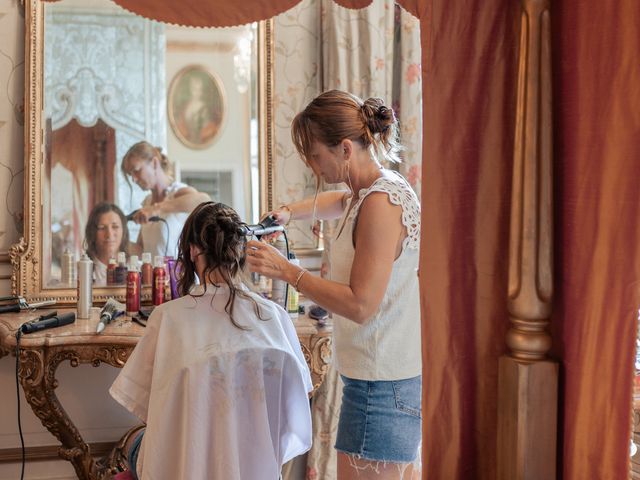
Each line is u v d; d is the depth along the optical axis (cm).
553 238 83
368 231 143
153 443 155
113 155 264
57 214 259
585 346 79
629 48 74
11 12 259
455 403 91
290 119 281
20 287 255
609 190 76
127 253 266
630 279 74
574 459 81
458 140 89
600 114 77
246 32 272
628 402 75
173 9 146
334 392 266
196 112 270
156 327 162
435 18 88
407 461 154
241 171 274
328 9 271
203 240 164
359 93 267
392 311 150
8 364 268
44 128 257
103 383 277
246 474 160
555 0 82
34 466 273
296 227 282
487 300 90
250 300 166
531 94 81
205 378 156
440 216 90
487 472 91
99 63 262
